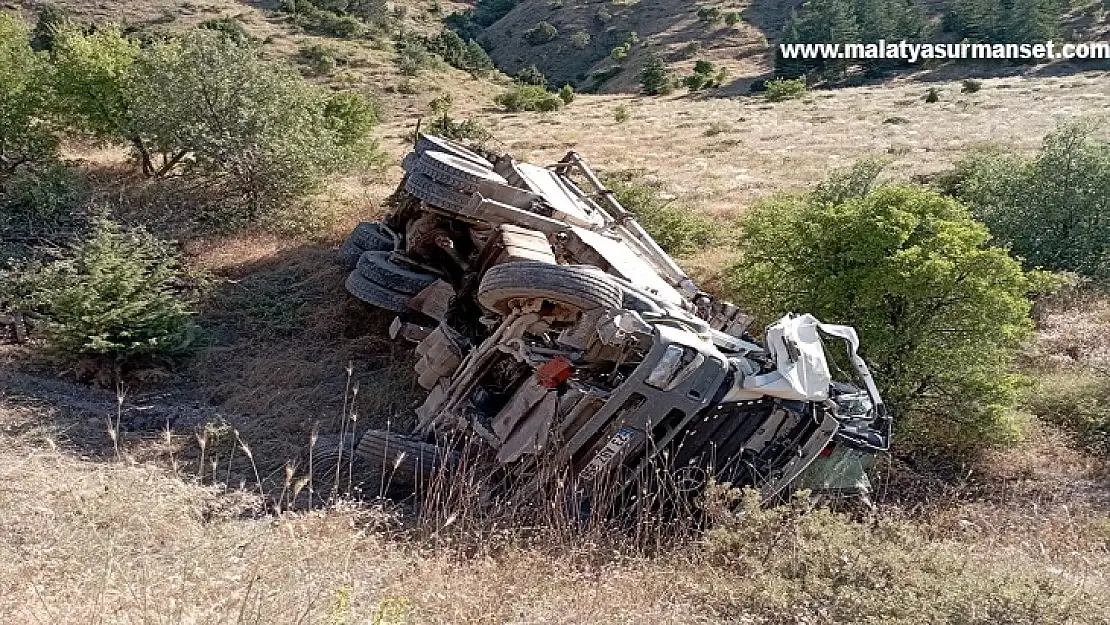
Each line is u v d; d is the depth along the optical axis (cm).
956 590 434
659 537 510
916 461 717
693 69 7150
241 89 1416
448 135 2114
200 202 1384
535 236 791
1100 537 576
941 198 774
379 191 1625
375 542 477
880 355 720
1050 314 1026
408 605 391
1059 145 1212
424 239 932
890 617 413
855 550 468
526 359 604
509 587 435
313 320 991
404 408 786
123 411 745
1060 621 417
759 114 3609
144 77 1488
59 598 372
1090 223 1149
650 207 1246
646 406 548
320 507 580
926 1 8000
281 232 1320
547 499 537
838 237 746
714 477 527
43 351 832
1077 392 800
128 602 360
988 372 724
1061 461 717
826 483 568
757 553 481
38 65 1694
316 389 820
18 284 967
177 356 871
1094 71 5212
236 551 420
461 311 820
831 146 2445
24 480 557
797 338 576
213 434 694
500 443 597
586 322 587
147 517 479
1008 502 646
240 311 1018
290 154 1370
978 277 698
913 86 4791
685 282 795
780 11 8631
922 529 560
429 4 10331
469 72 6128
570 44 8888
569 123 3512
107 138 1731
